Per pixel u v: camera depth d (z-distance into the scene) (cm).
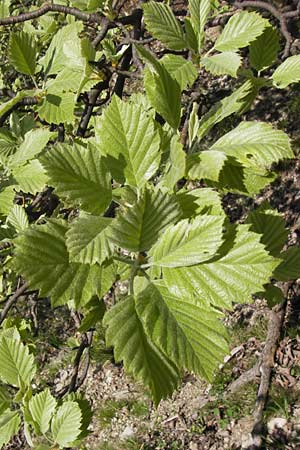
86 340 132
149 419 246
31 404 84
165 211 58
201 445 229
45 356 281
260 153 64
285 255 71
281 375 228
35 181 95
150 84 64
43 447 82
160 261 58
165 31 74
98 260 57
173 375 57
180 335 57
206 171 62
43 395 84
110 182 62
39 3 179
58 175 61
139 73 101
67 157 61
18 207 96
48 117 97
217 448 226
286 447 212
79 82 98
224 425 230
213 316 58
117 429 249
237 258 58
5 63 191
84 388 267
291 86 304
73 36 101
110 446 244
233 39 75
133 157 63
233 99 69
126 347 56
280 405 221
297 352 231
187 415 240
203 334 58
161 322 57
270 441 215
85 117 130
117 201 62
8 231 96
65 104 97
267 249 68
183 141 71
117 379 264
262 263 57
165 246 58
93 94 127
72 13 112
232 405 232
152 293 58
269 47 79
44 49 150
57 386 268
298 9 111
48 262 58
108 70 101
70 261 57
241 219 279
